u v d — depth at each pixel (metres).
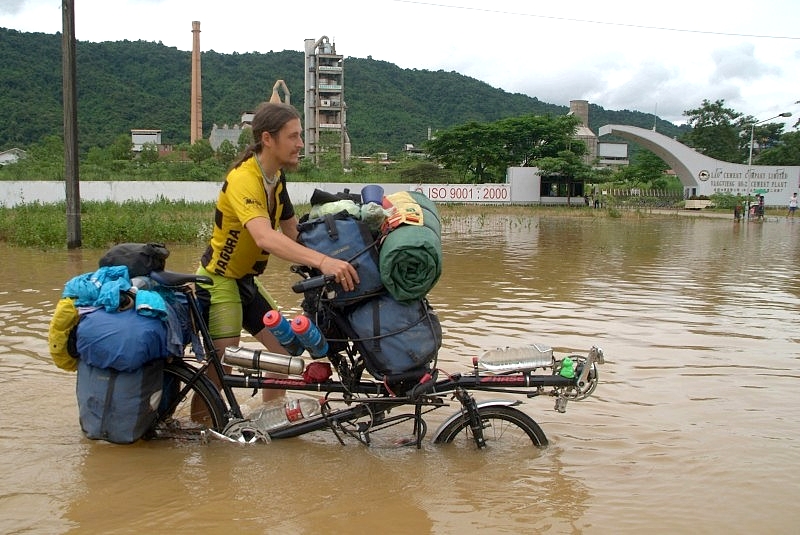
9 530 3.02
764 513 3.27
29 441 4.02
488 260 13.57
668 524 3.16
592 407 4.75
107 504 3.28
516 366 3.96
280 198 4.05
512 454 3.95
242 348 3.99
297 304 7.98
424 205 3.88
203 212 26.12
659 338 6.75
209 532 3.04
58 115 74.88
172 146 75.88
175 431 4.12
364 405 3.93
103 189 33.00
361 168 58.66
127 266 4.04
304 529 3.08
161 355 3.86
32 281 9.53
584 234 22.05
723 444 4.11
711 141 74.50
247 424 4.05
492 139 55.44
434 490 3.48
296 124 3.83
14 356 5.69
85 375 3.85
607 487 3.54
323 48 83.75
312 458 3.87
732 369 5.70
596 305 8.52
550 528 3.12
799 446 4.08
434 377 3.86
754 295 9.52
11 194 29.53
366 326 3.71
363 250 3.67
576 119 54.72
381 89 133.25
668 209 46.28
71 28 13.62
